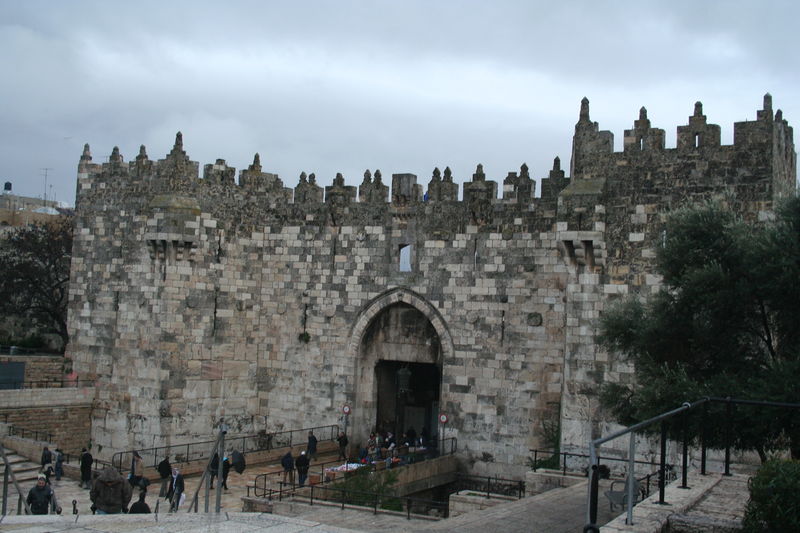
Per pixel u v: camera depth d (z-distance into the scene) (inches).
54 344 3612.2
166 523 816.3
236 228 2504.9
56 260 3518.7
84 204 2571.4
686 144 1875.0
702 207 1461.6
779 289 1294.3
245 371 2504.9
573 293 1956.2
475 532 1222.9
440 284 2322.8
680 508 805.9
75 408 2420.0
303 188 2539.4
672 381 1347.2
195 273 2402.8
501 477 2191.2
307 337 2486.5
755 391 1256.2
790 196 1393.9
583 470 1898.4
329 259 2481.5
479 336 2258.9
